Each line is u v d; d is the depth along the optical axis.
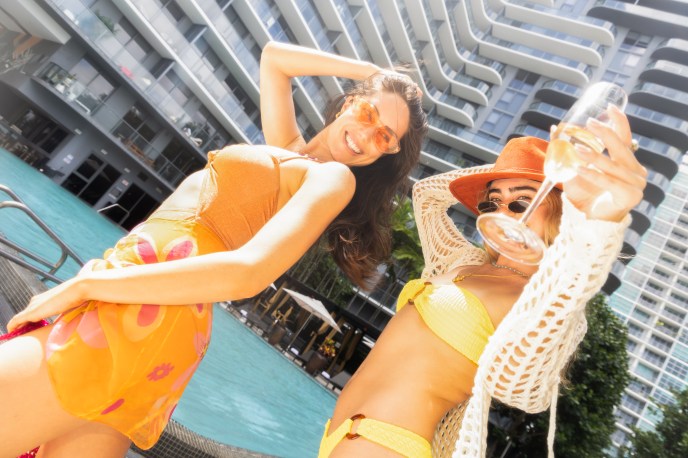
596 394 18.34
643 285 71.44
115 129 22.12
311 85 28.11
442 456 1.33
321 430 11.38
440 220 2.04
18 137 20.84
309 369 18.42
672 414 19.25
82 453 1.17
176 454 2.43
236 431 7.23
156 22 21.05
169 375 1.20
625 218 0.98
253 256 1.03
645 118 37.78
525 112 38.16
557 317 1.02
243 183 1.30
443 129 38.59
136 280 1.02
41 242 10.15
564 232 0.99
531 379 1.10
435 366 1.24
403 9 32.47
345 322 25.42
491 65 41.09
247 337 17.22
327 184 1.21
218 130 25.67
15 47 20.48
